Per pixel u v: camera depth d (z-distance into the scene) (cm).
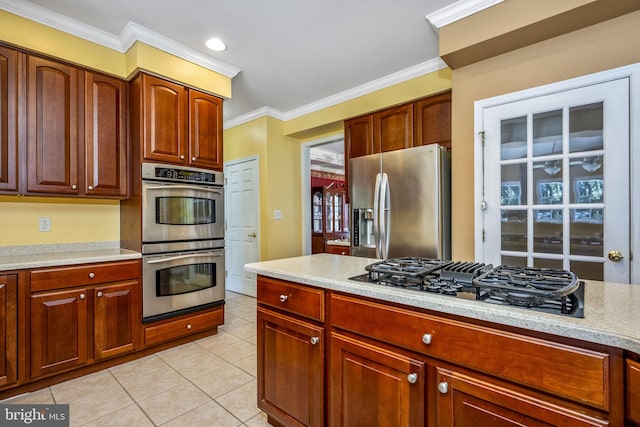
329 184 855
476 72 229
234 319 339
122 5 211
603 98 183
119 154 254
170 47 256
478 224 226
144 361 241
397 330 113
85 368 220
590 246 188
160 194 254
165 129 260
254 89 350
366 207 301
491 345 92
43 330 201
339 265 172
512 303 97
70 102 231
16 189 209
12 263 193
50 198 248
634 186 175
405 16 224
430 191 258
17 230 236
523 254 210
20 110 211
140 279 244
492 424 92
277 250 421
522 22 188
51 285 204
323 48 267
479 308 94
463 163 235
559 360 82
